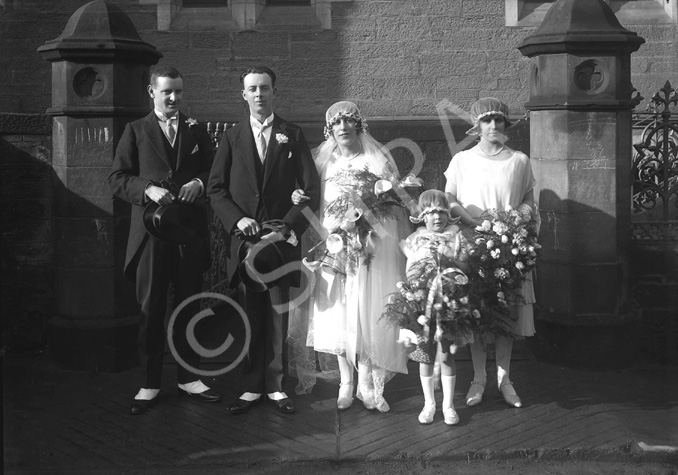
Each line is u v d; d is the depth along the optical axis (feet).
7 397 14.40
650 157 17.17
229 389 14.49
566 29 15.75
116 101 16.14
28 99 17.39
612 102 15.85
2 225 17.26
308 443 12.43
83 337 16.01
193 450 12.25
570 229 16.05
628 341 16.01
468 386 14.57
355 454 12.04
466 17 15.87
